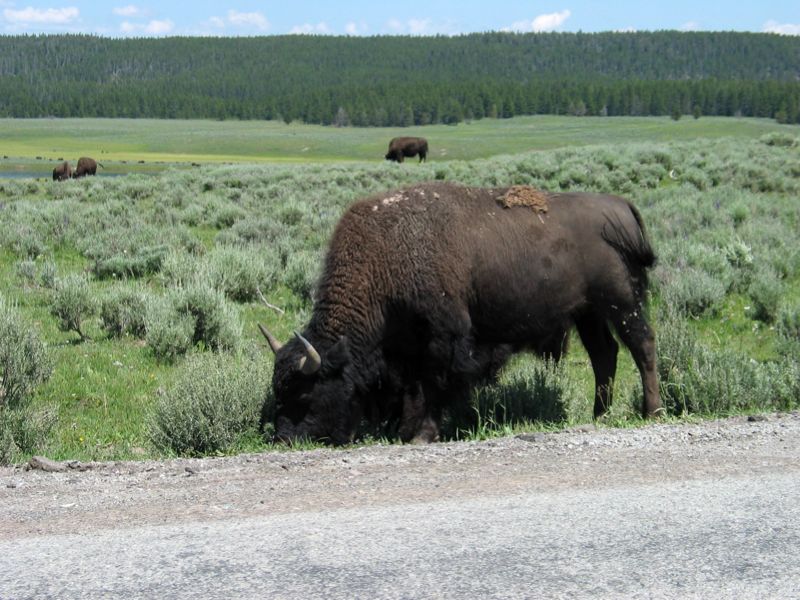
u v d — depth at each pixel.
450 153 120.38
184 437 7.95
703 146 43.59
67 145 160.25
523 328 8.60
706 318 13.53
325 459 6.20
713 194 25.75
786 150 39.88
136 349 12.22
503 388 9.05
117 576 4.12
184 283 15.31
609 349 9.17
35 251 19.70
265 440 8.27
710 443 6.40
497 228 8.41
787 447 6.25
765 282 13.58
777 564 4.23
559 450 6.27
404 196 8.49
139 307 13.25
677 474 5.64
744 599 3.87
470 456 6.17
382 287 8.20
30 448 8.10
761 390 8.74
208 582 4.05
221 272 15.65
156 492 5.46
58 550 4.46
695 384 8.88
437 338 8.18
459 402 8.45
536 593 3.92
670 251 16.28
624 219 8.80
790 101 174.88
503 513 4.92
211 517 4.93
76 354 11.88
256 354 10.54
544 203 8.69
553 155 43.97
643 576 4.09
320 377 8.06
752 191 28.58
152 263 17.77
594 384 10.47
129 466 6.25
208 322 12.42
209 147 152.62
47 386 10.38
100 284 16.59
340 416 8.18
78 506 5.21
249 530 4.70
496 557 4.31
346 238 8.41
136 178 40.78
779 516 4.85
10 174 80.94
